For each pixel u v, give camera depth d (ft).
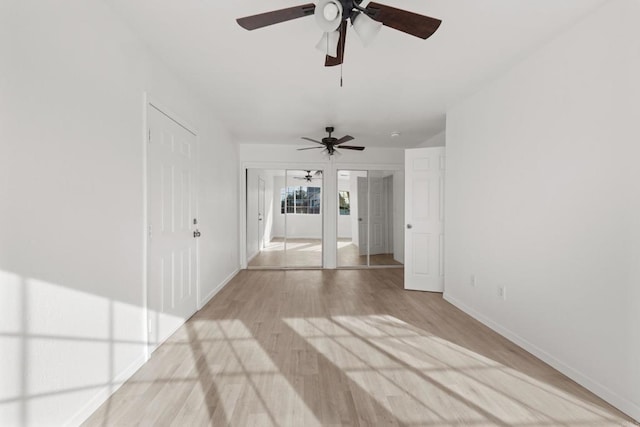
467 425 5.56
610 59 6.24
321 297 13.73
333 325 10.35
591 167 6.66
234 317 11.08
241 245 20.07
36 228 4.65
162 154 8.87
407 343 8.97
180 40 7.74
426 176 14.96
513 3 6.40
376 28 5.48
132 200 7.28
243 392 6.51
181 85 10.24
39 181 4.70
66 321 5.22
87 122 5.74
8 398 4.24
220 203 15.10
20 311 4.40
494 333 9.77
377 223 21.15
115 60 6.64
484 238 10.61
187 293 10.80
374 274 18.70
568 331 7.23
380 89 10.95
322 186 20.35
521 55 8.52
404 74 9.73
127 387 6.68
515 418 5.74
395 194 21.03
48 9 4.87
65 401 5.18
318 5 5.09
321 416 5.76
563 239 7.38
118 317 6.68
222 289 15.08
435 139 17.75
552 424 5.59
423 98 11.77
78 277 5.50
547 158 7.87
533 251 8.34
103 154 6.21
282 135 17.72
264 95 11.53
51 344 4.91
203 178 12.43
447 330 9.98
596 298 6.53
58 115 5.06
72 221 5.35
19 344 4.39
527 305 8.56
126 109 7.06
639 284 5.70
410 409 5.99
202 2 6.34
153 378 7.04
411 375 7.22
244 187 19.98
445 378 7.10
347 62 9.00
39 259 4.70
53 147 4.96
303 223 22.29
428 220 14.92
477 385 6.83
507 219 9.41
